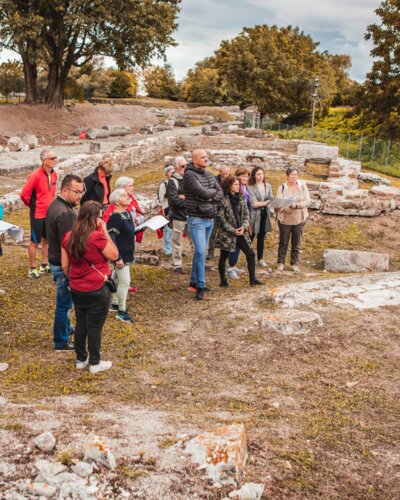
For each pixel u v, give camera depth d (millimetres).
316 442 3631
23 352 5480
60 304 5406
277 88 45781
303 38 56375
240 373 4934
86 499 2791
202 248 7297
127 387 4684
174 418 3877
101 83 58781
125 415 3936
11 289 7285
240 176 8836
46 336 5906
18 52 34719
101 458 3045
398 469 3369
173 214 8508
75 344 5031
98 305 4809
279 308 6445
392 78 37750
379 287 7359
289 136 34250
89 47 36750
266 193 9172
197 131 38312
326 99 49125
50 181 7586
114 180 17484
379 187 13781
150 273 8539
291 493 3031
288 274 9133
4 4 31766
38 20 31938
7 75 44094
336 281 7621
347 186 14109
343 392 4508
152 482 2936
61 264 5117
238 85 46625
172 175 8594
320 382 4711
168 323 6406
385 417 4066
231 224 7734
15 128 32312
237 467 3066
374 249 11516
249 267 8086
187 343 5672
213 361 5219
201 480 2980
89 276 4691
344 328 5820
